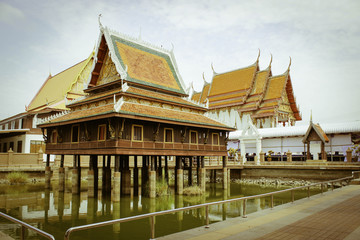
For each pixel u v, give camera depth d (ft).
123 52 109.91
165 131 101.14
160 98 105.91
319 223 43.01
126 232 60.34
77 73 201.16
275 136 188.85
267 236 36.42
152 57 122.62
